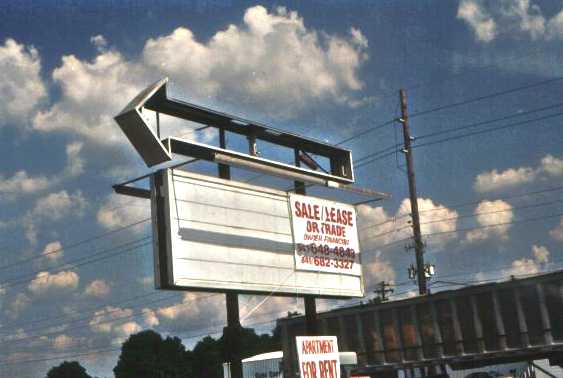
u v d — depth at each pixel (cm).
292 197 1734
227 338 1567
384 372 2412
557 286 2122
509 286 2191
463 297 2267
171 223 1411
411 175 3316
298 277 1703
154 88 1430
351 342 2448
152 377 8588
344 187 1880
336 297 1817
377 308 2417
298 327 2606
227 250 1527
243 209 1591
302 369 1536
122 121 1391
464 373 2597
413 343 2339
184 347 8994
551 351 2114
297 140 1800
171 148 1452
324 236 1806
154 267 1417
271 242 1647
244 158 1608
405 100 3400
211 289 1472
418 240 3219
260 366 3253
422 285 3166
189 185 1470
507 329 2189
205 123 1591
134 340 8838
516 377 2675
